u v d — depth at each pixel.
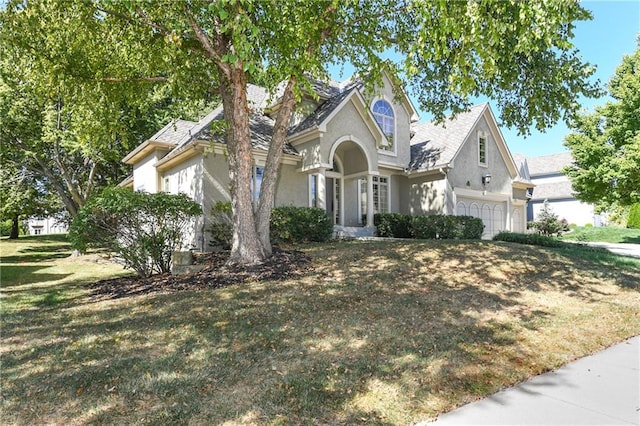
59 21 9.20
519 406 3.87
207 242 13.86
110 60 10.89
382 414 3.64
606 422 3.58
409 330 5.62
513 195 23.94
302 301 6.83
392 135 19.48
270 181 10.21
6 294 9.03
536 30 6.82
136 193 9.18
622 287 8.62
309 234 13.86
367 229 17.33
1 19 8.41
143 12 8.89
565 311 6.87
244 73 9.59
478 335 5.58
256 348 4.99
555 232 27.48
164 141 17.30
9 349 5.21
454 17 6.92
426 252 10.91
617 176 18.25
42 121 19.45
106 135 12.14
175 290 7.92
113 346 5.18
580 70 10.09
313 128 15.07
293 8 8.19
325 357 4.73
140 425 3.41
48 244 26.44
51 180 20.75
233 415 3.56
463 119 20.81
